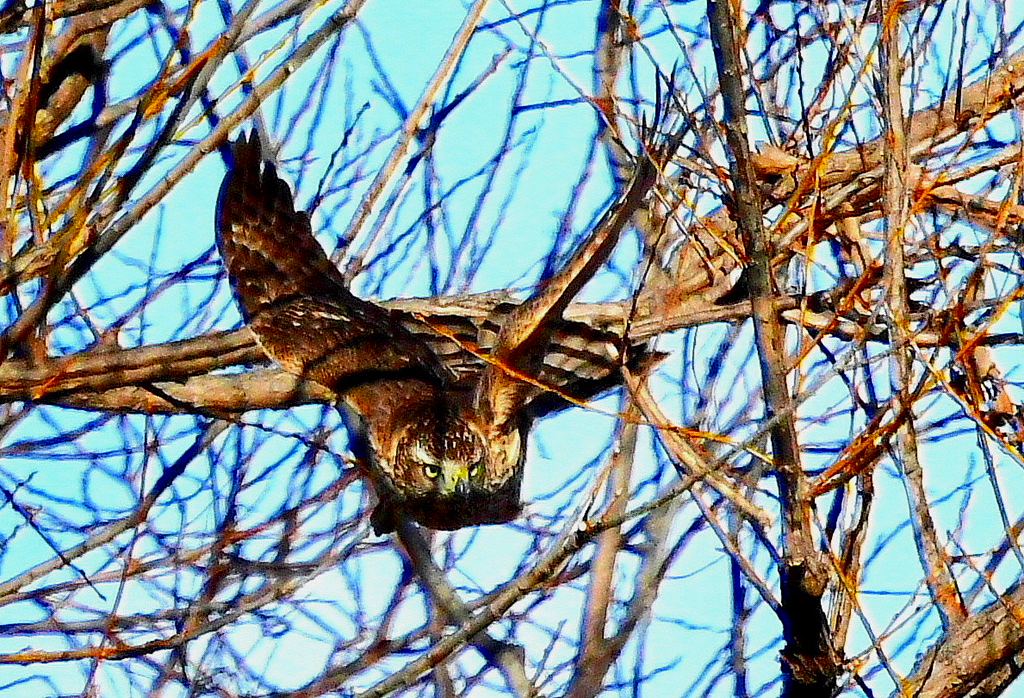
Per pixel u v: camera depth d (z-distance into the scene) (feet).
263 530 39.63
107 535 37.27
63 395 36.83
